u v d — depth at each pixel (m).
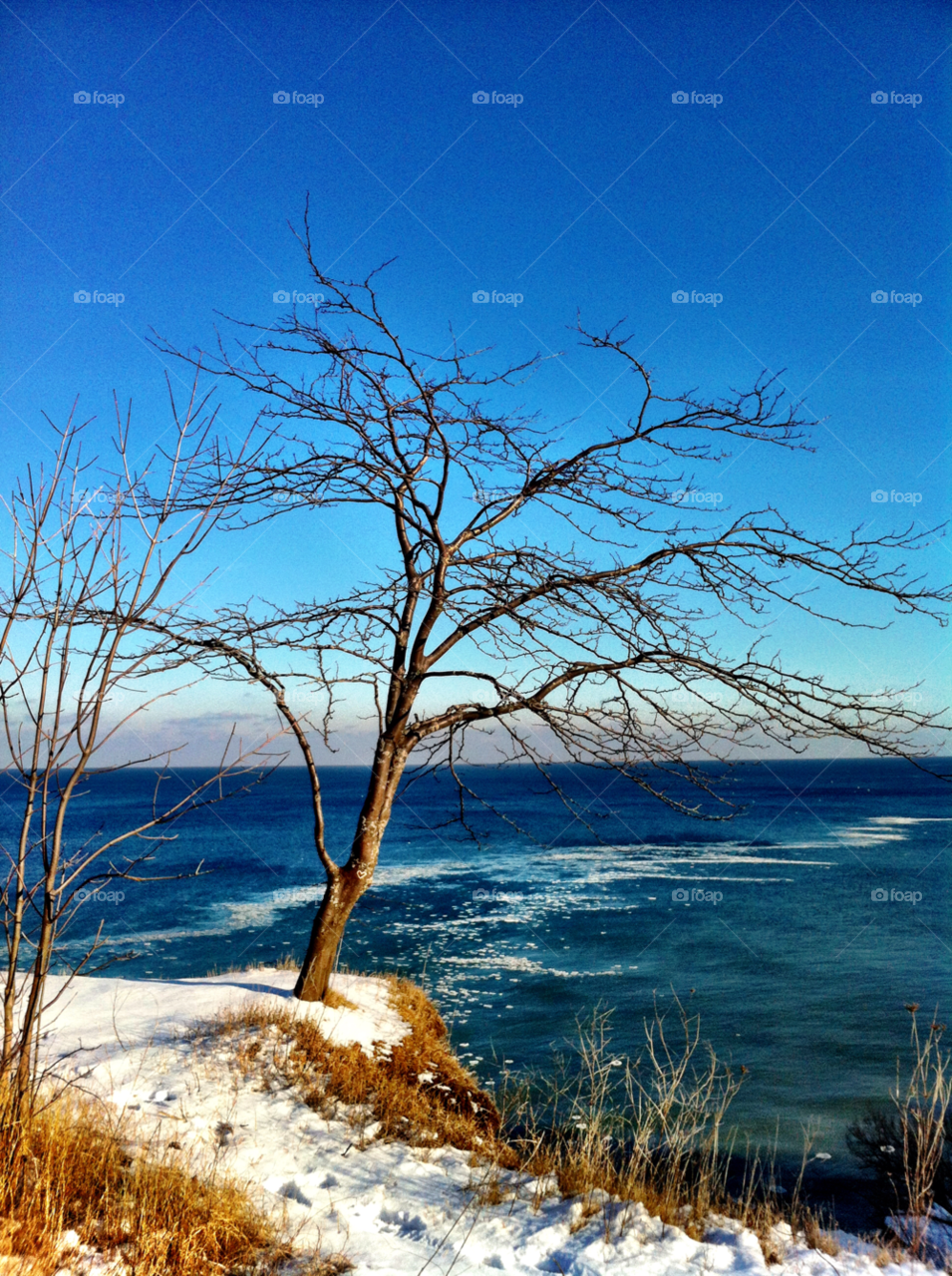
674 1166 6.58
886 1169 8.55
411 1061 8.41
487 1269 4.33
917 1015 15.77
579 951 21.14
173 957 20.80
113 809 63.41
